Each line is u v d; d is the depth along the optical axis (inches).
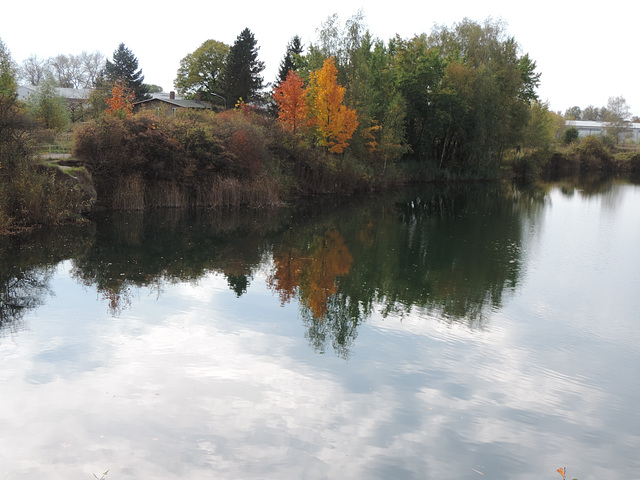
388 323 427.2
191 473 217.2
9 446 231.6
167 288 501.4
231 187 1116.5
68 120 1465.3
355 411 277.3
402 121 1668.3
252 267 608.1
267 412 271.0
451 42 2089.1
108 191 978.7
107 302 450.0
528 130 2281.0
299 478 217.3
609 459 244.7
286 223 970.7
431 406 287.6
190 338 371.6
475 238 848.3
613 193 1694.1
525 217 1112.2
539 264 660.7
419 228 949.2
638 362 364.2
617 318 457.1
